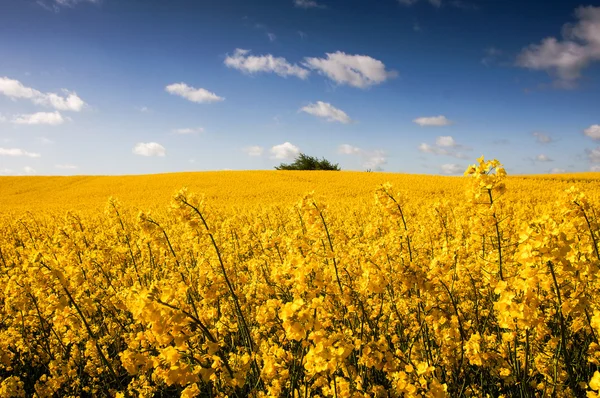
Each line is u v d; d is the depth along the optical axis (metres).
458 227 6.87
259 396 3.47
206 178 47.34
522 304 2.87
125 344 5.53
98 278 6.18
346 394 3.14
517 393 4.03
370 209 17.86
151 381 4.57
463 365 3.94
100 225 16.31
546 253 2.81
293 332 2.56
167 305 2.50
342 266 4.59
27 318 5.15
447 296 4.22
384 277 3.89
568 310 3.04
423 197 25.52
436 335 4.05
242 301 5.27
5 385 4.20
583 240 5.11
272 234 6.61
